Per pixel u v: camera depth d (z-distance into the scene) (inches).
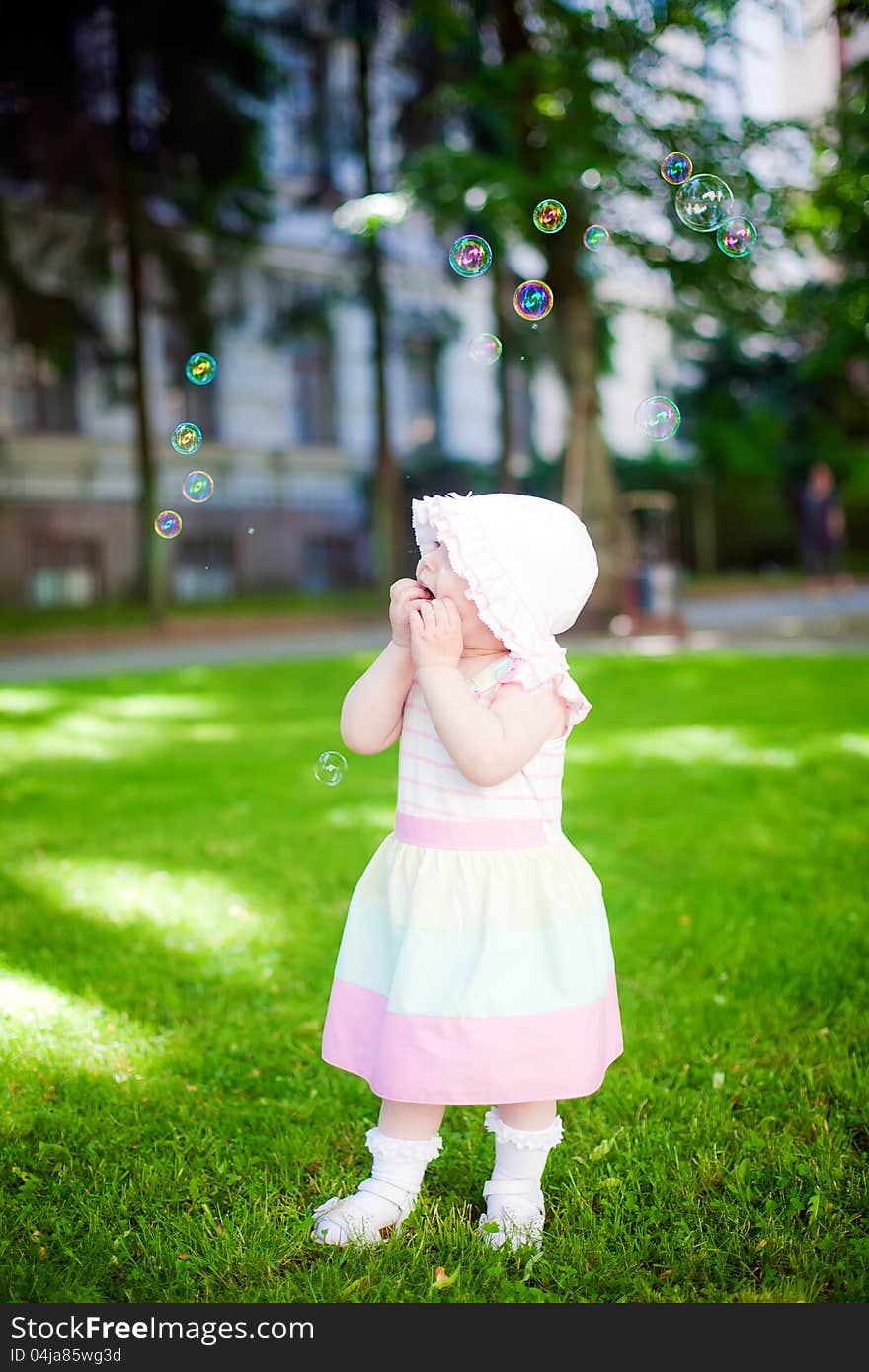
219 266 558.9
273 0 554.6
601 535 495.8
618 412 922.1
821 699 296.0
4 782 210.5
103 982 117.6
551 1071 73.4
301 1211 81.0
